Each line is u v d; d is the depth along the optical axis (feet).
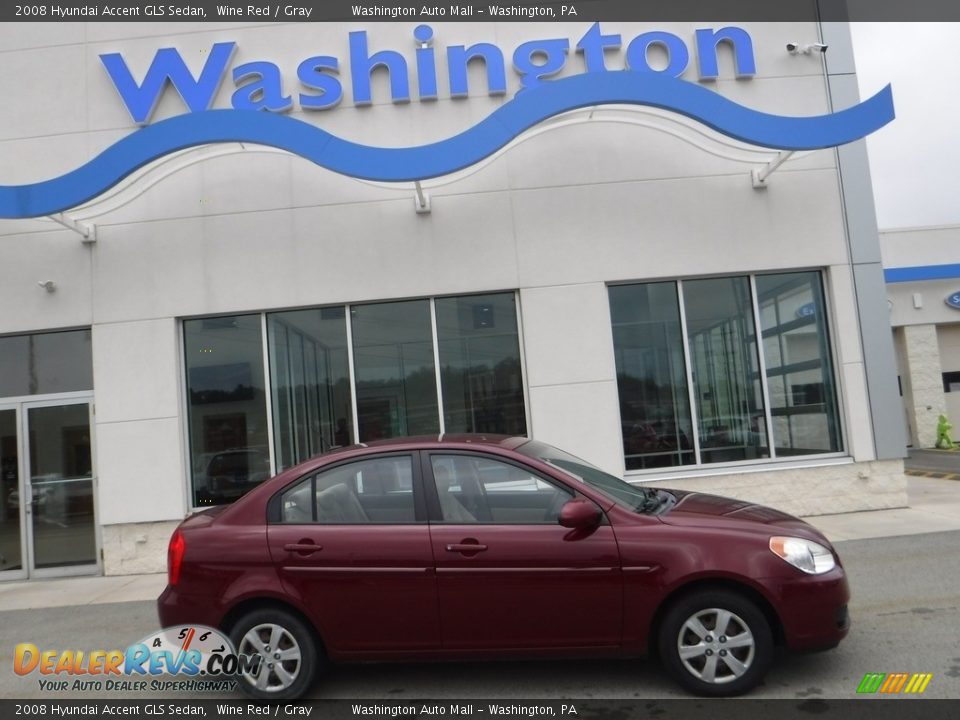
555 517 14.15
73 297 29.89
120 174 26.84
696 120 28.68
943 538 24.27
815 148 27.50
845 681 13.92
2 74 30.94
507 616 13.79
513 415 29.89
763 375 30.35
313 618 14.23
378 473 14.96
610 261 29.89
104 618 22.43
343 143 26.73
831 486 29.68
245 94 30.32
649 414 30.04
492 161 30.01
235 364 30.19
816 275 30.83
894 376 29.99
